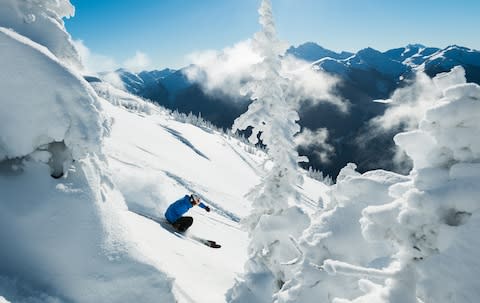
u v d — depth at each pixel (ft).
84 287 12.97
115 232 14.93
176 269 20.70
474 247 6.45
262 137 21.42
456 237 6.68
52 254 12.80
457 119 6.88
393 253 10.94
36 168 13.94
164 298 14.64
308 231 12.82
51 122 13.74
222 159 267.18
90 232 13.97
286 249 19.31
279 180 20.92
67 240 13.25
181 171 107.45
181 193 41.83
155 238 23.49
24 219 12.73
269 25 21.36
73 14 19.69
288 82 21.62
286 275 18.74
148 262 14.85
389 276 7.18
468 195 6.55
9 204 12.69
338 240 11.84
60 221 13.41
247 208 90.48
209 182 111.65
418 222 6.94
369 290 7.91
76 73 15.16
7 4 16.66
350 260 11.53
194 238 32.55
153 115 488.44
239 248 36.99
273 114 21.12
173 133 281.95
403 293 7.07
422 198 6.93
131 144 116.47
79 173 15.07
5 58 13.41
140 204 32.68
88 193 14.79
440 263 6.75
